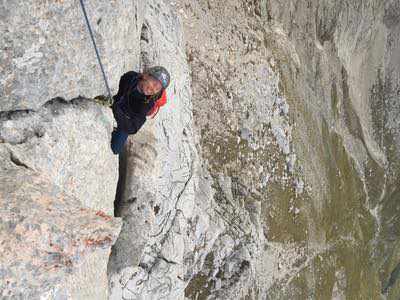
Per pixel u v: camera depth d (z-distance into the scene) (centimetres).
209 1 2598
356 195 4766
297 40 3781
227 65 2605
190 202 1725
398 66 6116
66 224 596
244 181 2531
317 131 3872
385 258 5591
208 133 2342
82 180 842
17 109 698
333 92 4506
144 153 1198
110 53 823
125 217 1155
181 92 1741
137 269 1411
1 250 543
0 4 611
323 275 3603
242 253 2259
